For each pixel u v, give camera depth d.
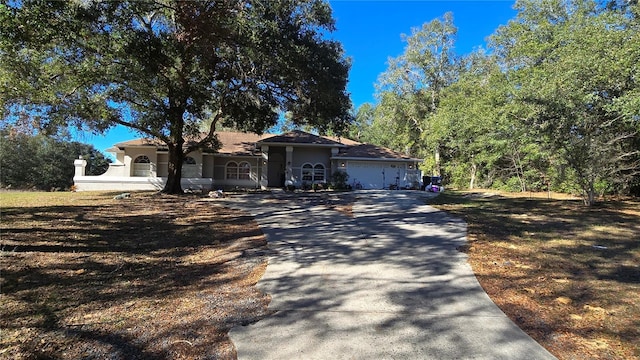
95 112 14.24
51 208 11.92
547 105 12.59
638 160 14.74
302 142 24.88
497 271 5.91
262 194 19.23
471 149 26.89
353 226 9.99
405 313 4.31
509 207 14.11
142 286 5.21
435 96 36.72
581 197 16.97
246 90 15.09
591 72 12.12
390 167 26.33
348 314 4.29
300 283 5.40
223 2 10.48
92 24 10.17
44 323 3.90
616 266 6.11
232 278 5.66
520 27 23.52
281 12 11.93
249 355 3.36
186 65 14.36
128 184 23.16
